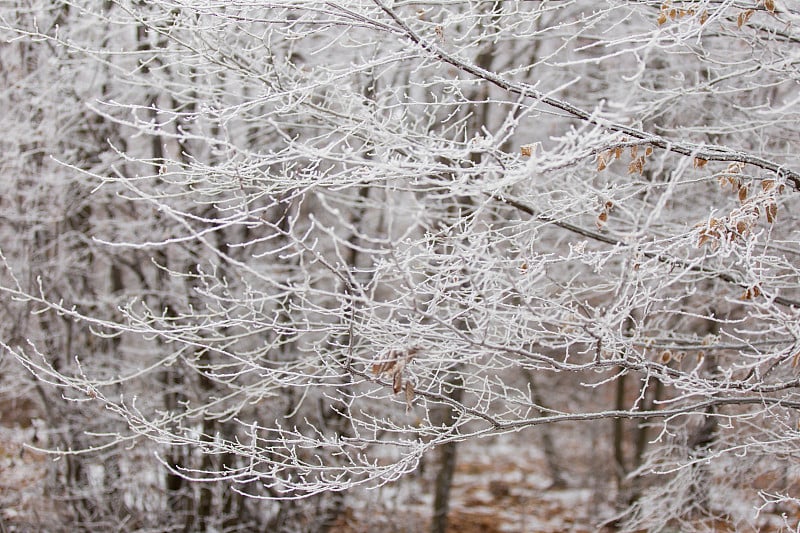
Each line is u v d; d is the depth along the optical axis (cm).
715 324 569
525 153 274
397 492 867
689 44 409
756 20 426
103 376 745
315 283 734
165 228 734
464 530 1016
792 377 451
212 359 730
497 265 301
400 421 789
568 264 581
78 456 743
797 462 468
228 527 759
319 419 762
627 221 446
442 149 286
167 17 408
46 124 715
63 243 746
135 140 784
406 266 261
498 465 1384
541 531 1011
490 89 752
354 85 525
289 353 729
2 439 781
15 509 730
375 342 347
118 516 737
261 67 471
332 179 315
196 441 352
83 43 639
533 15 377
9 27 409
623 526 621
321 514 802
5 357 743
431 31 407
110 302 729
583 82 672
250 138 621
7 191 743
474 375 383
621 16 561
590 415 344
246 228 756
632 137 331
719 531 620
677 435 564
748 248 302
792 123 482
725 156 330
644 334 517
